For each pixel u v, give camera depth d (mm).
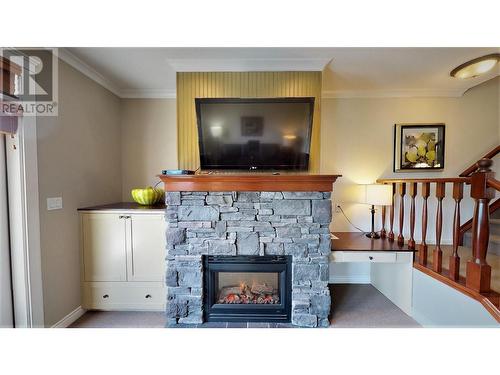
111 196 2637
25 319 1637
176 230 1919
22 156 1614
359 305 2283
